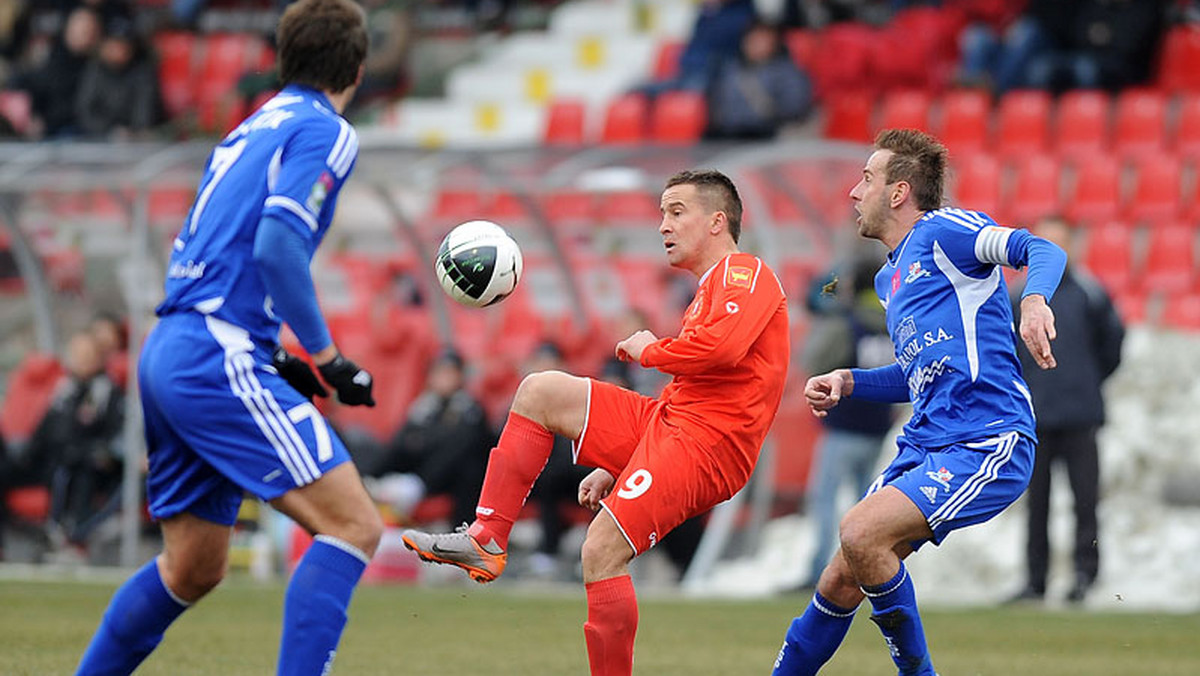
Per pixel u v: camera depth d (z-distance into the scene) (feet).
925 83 221.66
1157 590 138.31
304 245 57.00
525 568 153.89
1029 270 64.13
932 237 68.49
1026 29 209.67
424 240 178.91
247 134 59.11
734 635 107.45
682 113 213.05
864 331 143.02
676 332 164.04
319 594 56.65
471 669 87.56
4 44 250.78
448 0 265.75
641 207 186.19
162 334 58.03
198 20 264.52
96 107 213.66
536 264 188.96
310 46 60.49
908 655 67.92
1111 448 152.46
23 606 115.14
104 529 158.71
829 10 225.35
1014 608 127.85
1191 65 211.00
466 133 246.68
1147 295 185.98
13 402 172.35
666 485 66.74
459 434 157.69
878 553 65.98
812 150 151.64
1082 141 204.95
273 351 58.54
